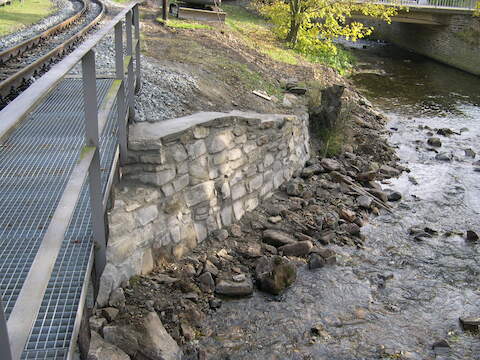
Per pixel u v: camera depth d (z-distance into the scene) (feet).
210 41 45.29
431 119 50.06
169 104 25.30
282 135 28.71
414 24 90.48
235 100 31.09
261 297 20.16
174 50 39.06
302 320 19.06
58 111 21.13
